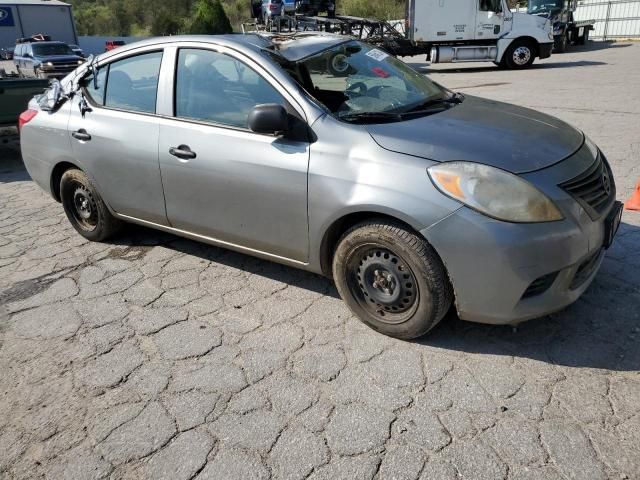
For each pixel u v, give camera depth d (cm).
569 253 259
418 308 284
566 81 1301
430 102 350
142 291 379
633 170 571
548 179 263
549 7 2130
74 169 445
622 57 1856
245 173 323
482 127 303
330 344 304
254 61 327
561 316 314
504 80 1416
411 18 1681
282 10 1830
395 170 274
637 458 217
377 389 266
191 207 364
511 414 244
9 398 277
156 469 229
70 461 236
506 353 286
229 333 322
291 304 350
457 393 259
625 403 246
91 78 422
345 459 227
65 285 395
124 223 460
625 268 363
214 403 264
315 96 321
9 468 235
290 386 273
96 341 322
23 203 605
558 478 210
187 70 358
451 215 259
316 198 297
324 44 370
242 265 410
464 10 1644
